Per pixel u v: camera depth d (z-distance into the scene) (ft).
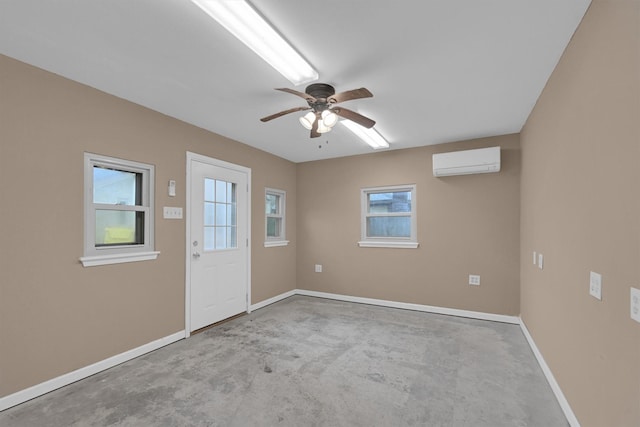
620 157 4.19
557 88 7.05
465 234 13.20
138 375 8.01
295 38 6.10
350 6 5.21
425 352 9.43
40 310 7.14
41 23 5.64
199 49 6.51
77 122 7.91
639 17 3.68
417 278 14.14
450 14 5.43
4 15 5.39
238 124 11.25
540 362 8.51
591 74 5.15
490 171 12.46
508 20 5.60
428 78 7.79
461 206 13.29
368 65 7.13
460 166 12.59
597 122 4.93
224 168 12.62
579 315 5.72
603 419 4.74
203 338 10.61
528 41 6.24
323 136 12.66
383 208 15.47
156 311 9.80
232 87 8.29
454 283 13.35
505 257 12.46
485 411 6.50
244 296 13.57
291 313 13.62
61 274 7.54
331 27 5.76
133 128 9.24
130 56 6.78
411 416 6.34
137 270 9.29
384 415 6.37
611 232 4.47
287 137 12.82
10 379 6.64
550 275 7.67
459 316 13.16
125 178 9.23
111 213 8.85
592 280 5.11
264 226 14.98
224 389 7.34
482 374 8.07
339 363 8.70
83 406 6.64
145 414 6.38
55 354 7.38
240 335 10.89
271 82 8.00
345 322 12.34
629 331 3.98
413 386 7.48
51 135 7.41
